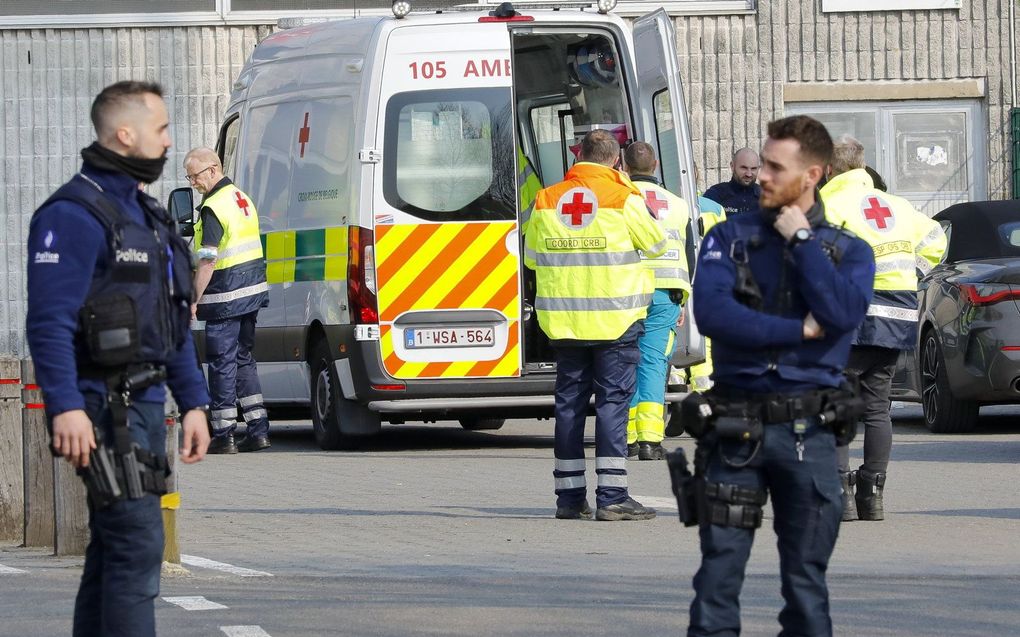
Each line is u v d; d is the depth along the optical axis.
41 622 24.52
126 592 18.84
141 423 18.92
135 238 18.83
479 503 38.56
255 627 24.03
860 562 29.97
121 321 18.55
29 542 31.81
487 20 49.22
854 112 80.44
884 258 34.25
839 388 19.19
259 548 32.00
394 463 47.09
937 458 46.19
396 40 48.84
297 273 52.03
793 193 19.28
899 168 80.56
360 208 48.38
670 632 23.80
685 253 45.12
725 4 79.69
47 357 18.22
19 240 82.56
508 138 48.97
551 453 49.78
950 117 80.62
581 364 35.69
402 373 48.31
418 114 48.72
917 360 54.53
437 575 28.61
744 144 80.00
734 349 19.17
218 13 81.38
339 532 34.09
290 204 52.69
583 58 51.53
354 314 48.38
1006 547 31.56
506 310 48.66
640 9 79.38
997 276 51.09
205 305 49.91
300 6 81.56
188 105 81.56
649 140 51.09
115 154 18.91
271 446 53.47
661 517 36.12
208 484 42.53
